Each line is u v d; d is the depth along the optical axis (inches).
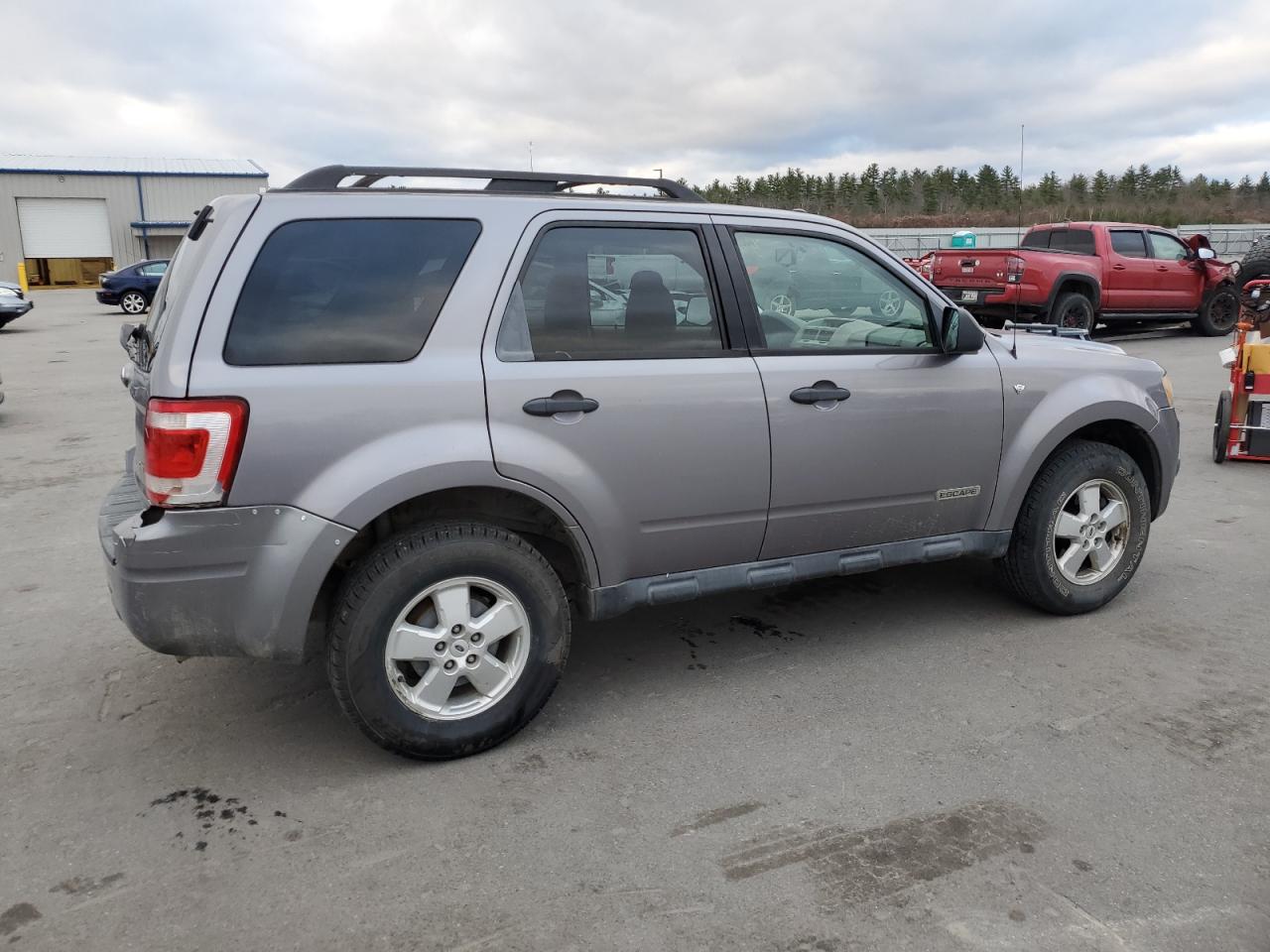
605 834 110.3
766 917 95.5
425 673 126.1
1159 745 128.6
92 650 165.5
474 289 124.3
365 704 120.2
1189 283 599.8
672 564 140.9
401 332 120.6
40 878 103.3
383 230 122.0
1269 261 630.5
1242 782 119.0
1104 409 168.6
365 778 123.5
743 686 148.8
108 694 148.4
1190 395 418.0
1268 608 178.1
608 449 130.3
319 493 114.5
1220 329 632.4
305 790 120.7
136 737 135.1
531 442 124.6
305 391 114.0
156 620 112.7
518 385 124.3
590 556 132.8
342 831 111.6
